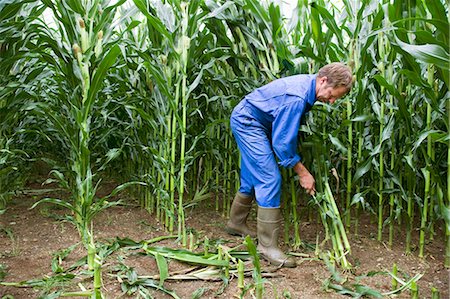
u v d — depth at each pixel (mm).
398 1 2477
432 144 2770
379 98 2982
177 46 3033
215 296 2271
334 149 3281
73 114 2787
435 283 2484
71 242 3035
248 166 2748
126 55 3328
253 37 3143
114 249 2805
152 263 2648
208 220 3660
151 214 3799
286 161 2580
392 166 2945
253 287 2215
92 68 2889
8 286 2309
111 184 5004
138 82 3645
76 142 2836
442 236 3359
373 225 3604
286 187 3014
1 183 3533
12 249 2883
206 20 3375
